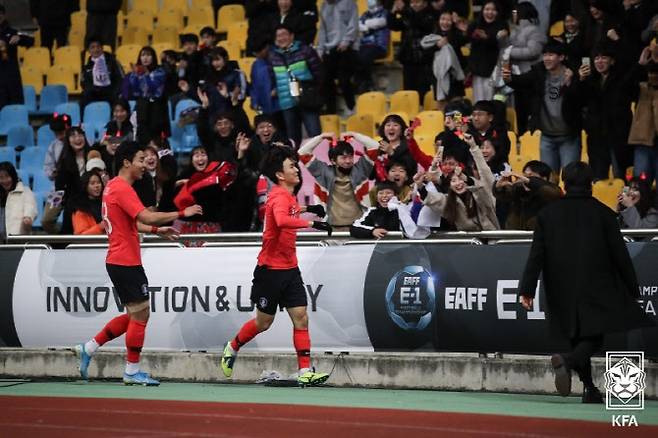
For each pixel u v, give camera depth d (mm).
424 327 24625
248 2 43406
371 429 17562
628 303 20781
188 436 16906
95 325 27625
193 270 26906
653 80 33469
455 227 26281
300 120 38938
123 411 20250
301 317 24375
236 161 32375
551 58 33938
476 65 38062
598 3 34906
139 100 40219
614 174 35344
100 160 35625
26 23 54312
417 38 40125
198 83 40062
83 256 27891
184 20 51094
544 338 23469
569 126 34156
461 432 17203
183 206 30891
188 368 26906
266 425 18109
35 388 25297
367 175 30656
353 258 25453
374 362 25172
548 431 17312
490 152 30109
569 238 20922
